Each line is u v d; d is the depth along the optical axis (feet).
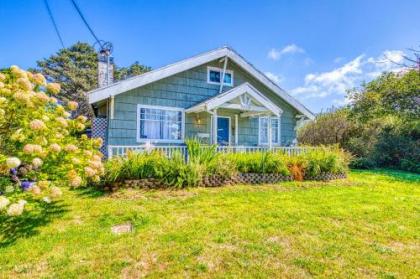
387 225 14.19
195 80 38.58
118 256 10.44
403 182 29.78
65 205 17.35
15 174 13.65
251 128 43.50
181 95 37.27
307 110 45.34
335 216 15.53
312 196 20.56
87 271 9.38
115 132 32.53
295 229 13.30
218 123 40.86
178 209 16.56
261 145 43.57
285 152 33.04
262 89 44.83
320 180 28.76
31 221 14.26
